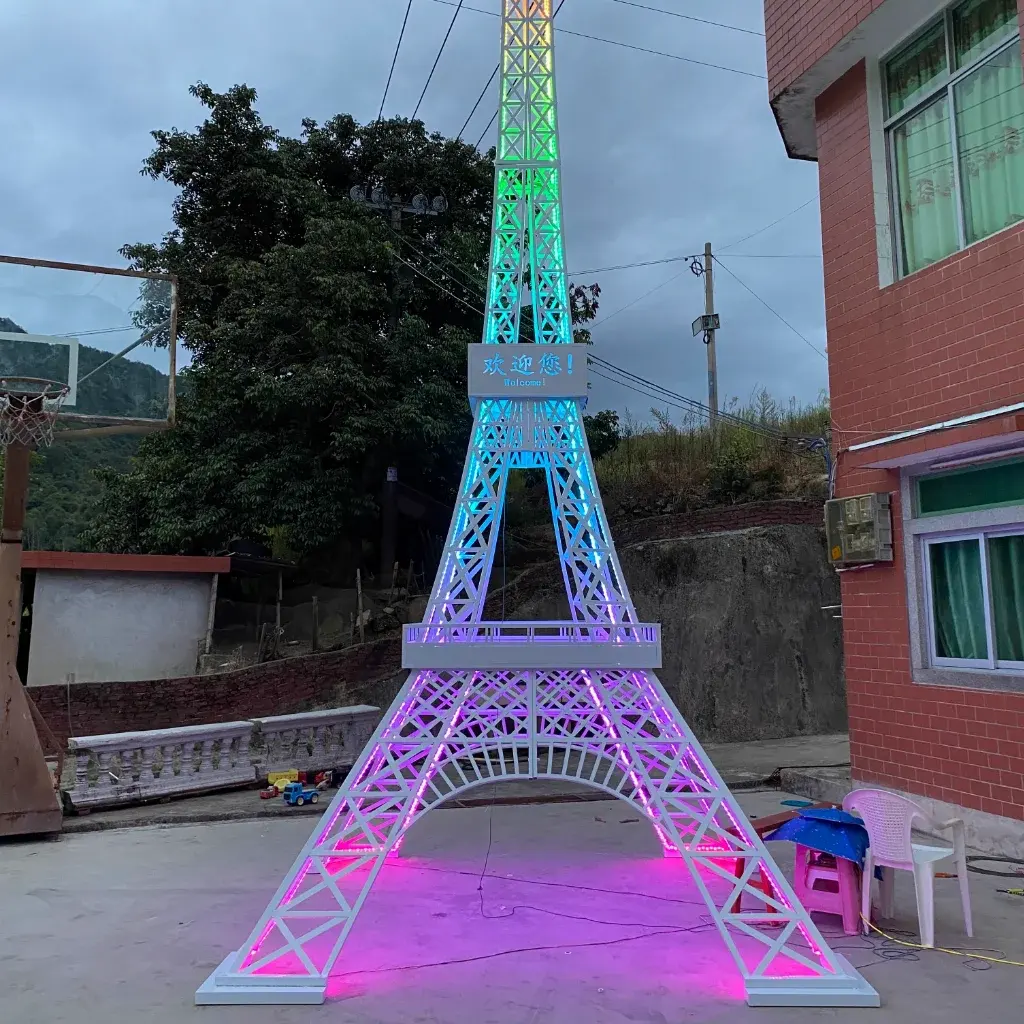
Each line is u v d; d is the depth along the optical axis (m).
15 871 6.29
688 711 13.04
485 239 16.66
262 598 15.84
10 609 7.59
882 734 7.43
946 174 7.20
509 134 7.01
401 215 16.94
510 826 7.68
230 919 5.12
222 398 14.73
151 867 6.40
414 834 7.35
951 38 7.10
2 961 4.41
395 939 4.69
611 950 4.49
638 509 16.75
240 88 16.06
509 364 6.07
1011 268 6.21
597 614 5.59
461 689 4.77
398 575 16.55
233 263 15.28
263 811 8.37
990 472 6.53
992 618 6.48
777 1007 3.77
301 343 14.99
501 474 5.95
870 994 3.78
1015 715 6.10
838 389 8.11
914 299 7.16
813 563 13.85
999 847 6.16
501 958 4.39
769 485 15.68
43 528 24.56
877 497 7.43
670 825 4.46
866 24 7.40
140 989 4.03
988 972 4.16
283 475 14.59
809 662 13.32
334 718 10.32
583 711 4.92
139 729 11.66
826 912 5.07
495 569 16.84
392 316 16.31
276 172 16.38
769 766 10.15
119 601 13.26
